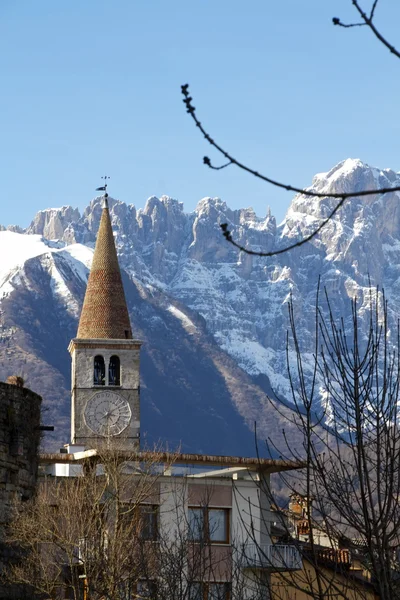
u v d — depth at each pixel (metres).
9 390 64.69
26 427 65.88
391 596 36.75
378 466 37.97
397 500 38.16
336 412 39.91
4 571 67.12
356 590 40.22
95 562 77.94
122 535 81.81
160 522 97.50
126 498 95.06
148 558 77.88
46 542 78.00
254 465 104.25
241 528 99.69
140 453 107.12
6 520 65.81
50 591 76.06
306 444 39.84
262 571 43.81
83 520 83.56
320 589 38.84
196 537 96.06
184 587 81.38
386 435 39.09
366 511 37.56
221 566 89.25
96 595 78.25
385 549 37.38
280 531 97.69
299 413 39.91
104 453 101.31
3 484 64.69
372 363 40.09
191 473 111.19
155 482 99.31
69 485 92.81
